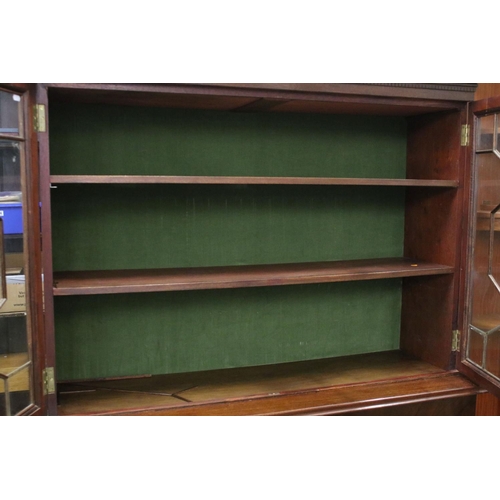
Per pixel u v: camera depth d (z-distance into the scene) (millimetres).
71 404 2635
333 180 2695
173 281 2615
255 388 2861
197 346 3129
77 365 2965
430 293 3197
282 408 2643
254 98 2570
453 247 2990
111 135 2855
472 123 2859
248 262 3154
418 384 2939
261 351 3240
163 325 3061
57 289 2396
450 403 2898
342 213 3297
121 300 2984
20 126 2227
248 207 3121
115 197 2914
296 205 3205
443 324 3100
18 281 2299
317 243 3270
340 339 3387
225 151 3037
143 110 2887
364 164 3287
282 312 3250
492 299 2803
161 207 2986
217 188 3059
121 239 2947
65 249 2877
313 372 3100
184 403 2660
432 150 3123
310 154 3180
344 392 2836
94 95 2516
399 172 3361
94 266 2930
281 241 3203
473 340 2951
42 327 2373
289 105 2822
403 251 3436
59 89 2336
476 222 2893
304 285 3273
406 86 2715
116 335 3000
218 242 3094
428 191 3182
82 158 2828
